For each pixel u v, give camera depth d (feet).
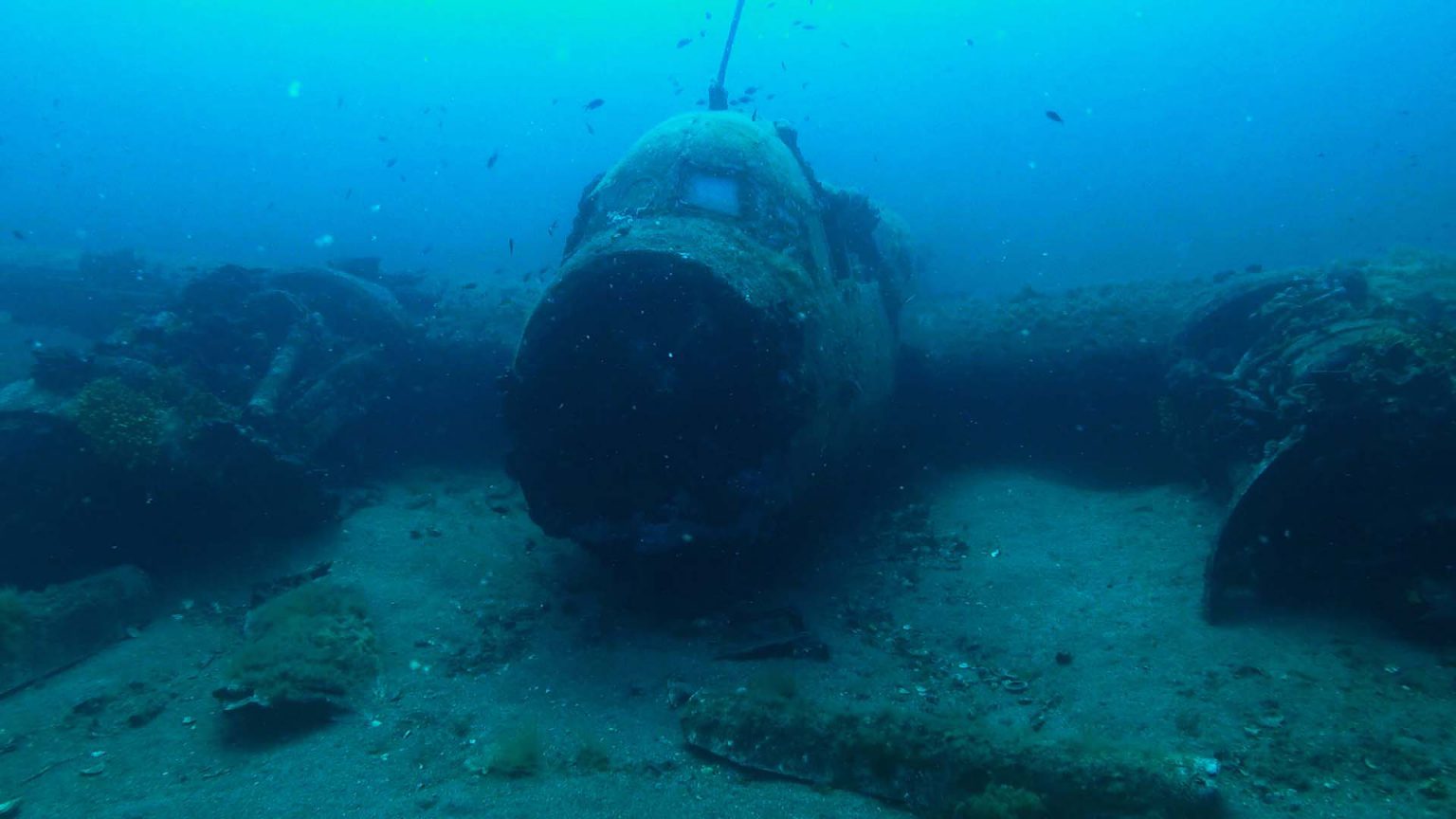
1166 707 16.28
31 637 19.70
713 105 35.99
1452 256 32.94
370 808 14.07
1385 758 13.89
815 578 24.06
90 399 23.35
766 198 23.09
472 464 33.94
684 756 15.69
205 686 19.07
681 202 22.35
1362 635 17.84
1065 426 31.73
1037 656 19.20
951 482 31.22
